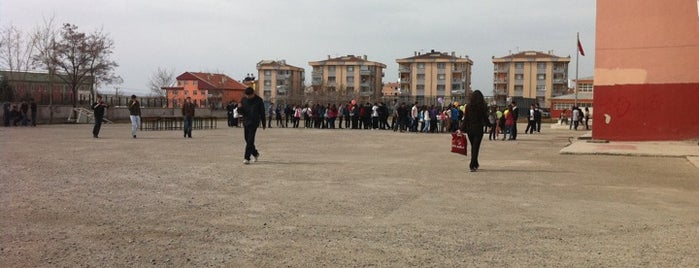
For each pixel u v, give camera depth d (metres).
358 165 12.66
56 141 19.03
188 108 22.78
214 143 19.23
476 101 11.63
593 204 7.95
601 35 21.69
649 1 20.83
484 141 23.31
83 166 11.70
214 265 4.86
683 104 20.42
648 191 9.22
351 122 35.81
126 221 6.50
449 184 9.78
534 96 117.19
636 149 17.28
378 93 130.25
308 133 28.27
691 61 20.31
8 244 5.42
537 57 116.88
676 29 20.47
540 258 5.15
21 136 21.69
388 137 24.94
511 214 7.17
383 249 5.43
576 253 5.33
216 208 7.35
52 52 51.41
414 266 4.89
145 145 17.86
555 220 6.82
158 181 9.69
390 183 9.80
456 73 118.44
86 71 51.75
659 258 5.16
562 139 25.08
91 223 6.37
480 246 5.57
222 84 119.44
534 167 12.62
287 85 132.50
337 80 127.38
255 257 5.12
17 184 9.08
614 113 21.44
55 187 8.84
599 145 19.19
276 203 7.75
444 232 6.14
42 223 6.32
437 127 31.69
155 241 5.63
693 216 7.14
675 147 18.14
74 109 39.81
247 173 10.94
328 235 5.96
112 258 5.01
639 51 21.06
